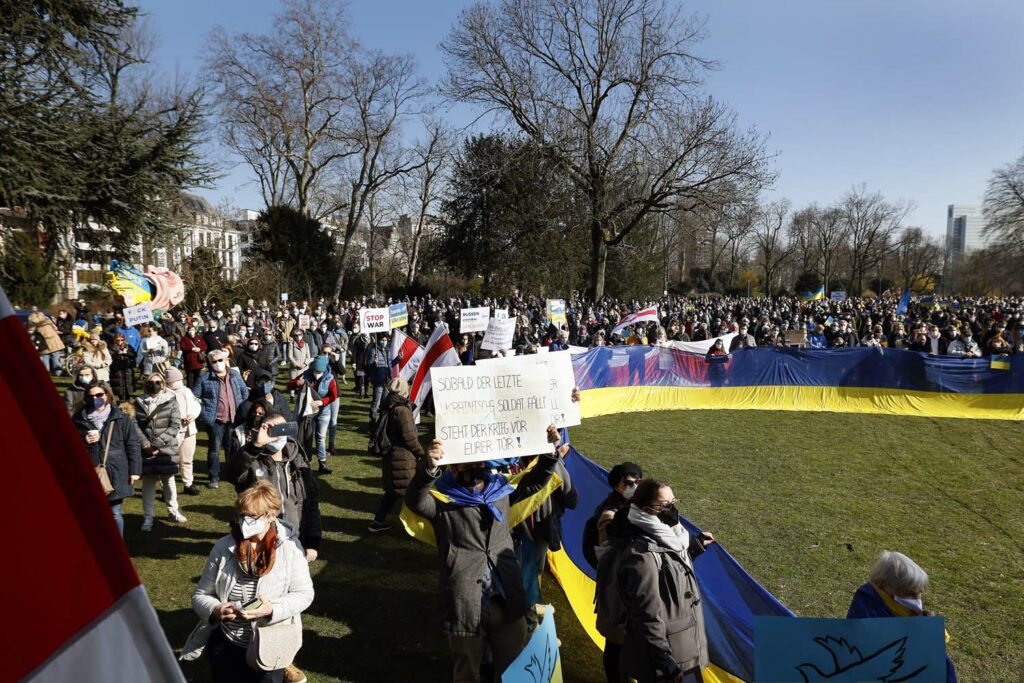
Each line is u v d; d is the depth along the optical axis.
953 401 16.50
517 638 4.14
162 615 5.83
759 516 8.72
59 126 14.30
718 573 4.46
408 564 6.58
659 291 57.91
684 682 3.87
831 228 81.69
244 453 5.48
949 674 3.16
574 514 5.76
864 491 9.89
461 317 14.22
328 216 56.00
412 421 7.48
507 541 4.19
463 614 3.92
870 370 17.09
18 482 1.22
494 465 5.35
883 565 3.45
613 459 11.73
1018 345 22.05
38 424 1.24
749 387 17.47
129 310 16.83
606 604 4.19
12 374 1.23
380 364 11.98
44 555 1.23
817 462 11.62
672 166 34.25
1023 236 66.00
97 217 15.90
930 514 8.89
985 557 7.46
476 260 47.66
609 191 36.78
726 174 32.94
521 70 35.66
